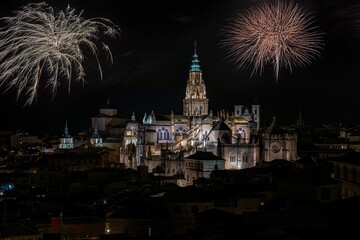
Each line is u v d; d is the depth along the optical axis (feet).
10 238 363.15
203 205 374.43
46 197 535.19
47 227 410.93
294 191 355.56
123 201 447.42
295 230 228.43
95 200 501.15
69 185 636.48
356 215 239.71
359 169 337.52
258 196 381.81
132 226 376.48
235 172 567.18
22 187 648.79
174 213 373.40
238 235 205.05
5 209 434.30
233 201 377.09
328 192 344.90
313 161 617.21
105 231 401.29
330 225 231.91
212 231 217.36
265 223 229.86
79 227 398.01
